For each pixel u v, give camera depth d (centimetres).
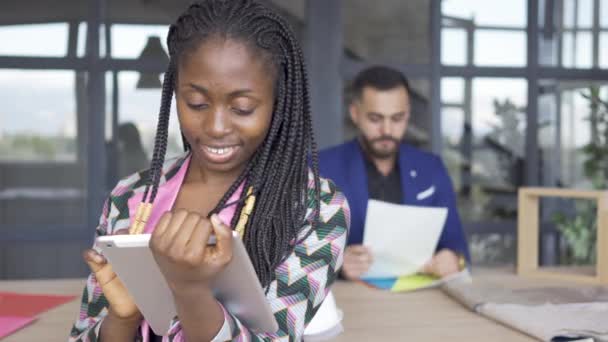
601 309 135
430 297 163
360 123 221
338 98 295
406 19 299
